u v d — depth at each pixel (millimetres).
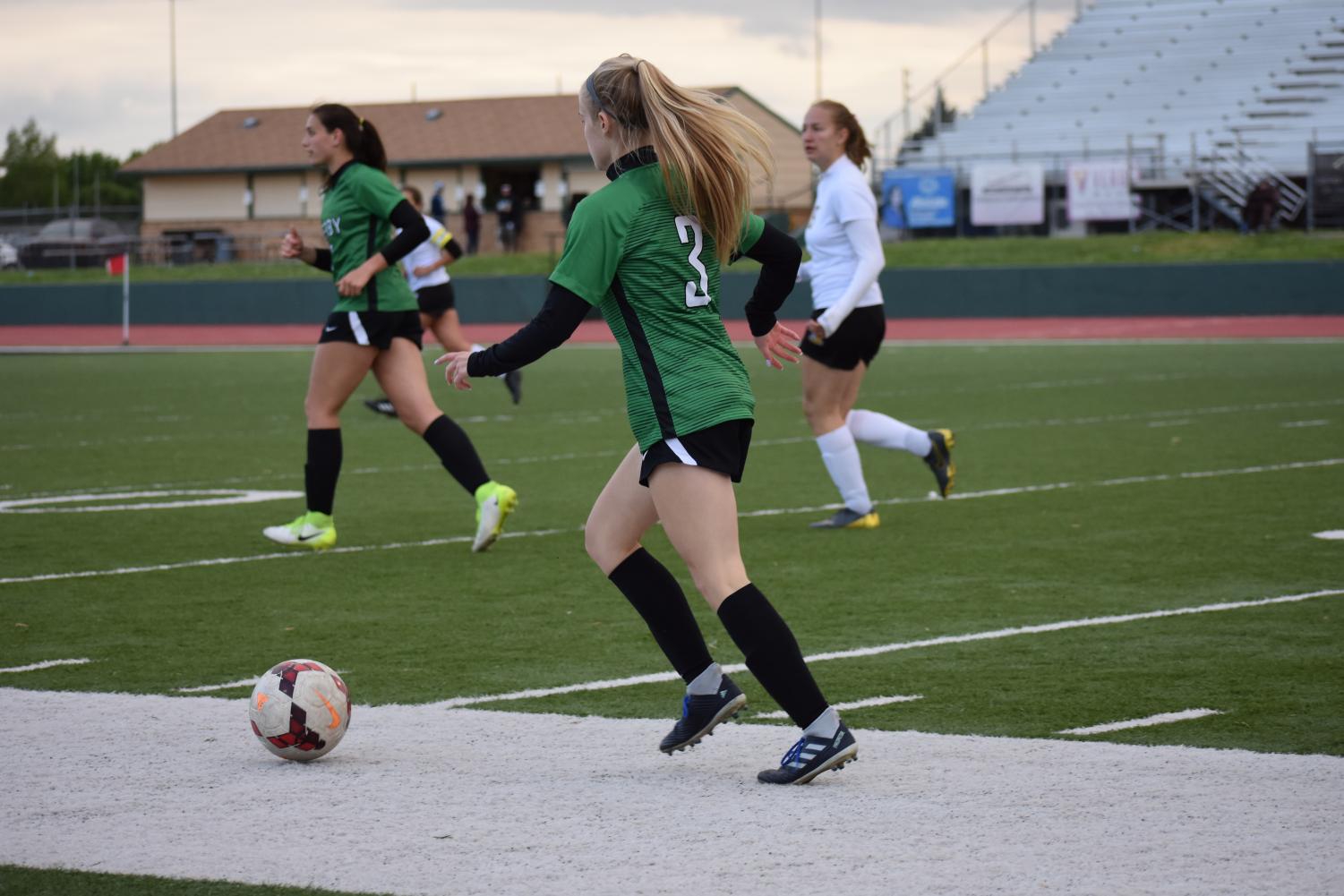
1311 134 154625
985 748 18016
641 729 19406
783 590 28734
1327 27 174875
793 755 16672
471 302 144000
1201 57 175000
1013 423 59844
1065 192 151500
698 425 16266
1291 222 143000
